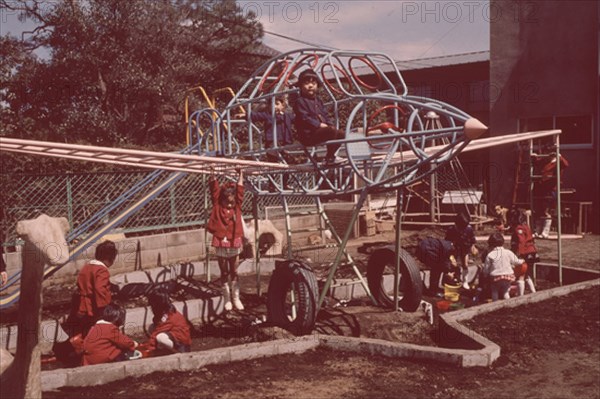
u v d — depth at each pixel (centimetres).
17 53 2203
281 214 1548
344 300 952
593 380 564
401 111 723
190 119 1052
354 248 1423
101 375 536
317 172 783
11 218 1087
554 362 622
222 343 746
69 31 2150
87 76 2202
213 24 2544
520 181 1792
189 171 862
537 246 1434
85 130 2120
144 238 1213
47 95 2192
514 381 565
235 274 903
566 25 1758
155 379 546
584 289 936
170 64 2323
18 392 301
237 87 2741
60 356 687
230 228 882
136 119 2456
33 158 1118
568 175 1744
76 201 1180
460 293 1011
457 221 1020
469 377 572
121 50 2236
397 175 707
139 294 986
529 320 778
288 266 786
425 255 1004
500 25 1859
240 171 868
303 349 660
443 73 2483
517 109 1850
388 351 639
